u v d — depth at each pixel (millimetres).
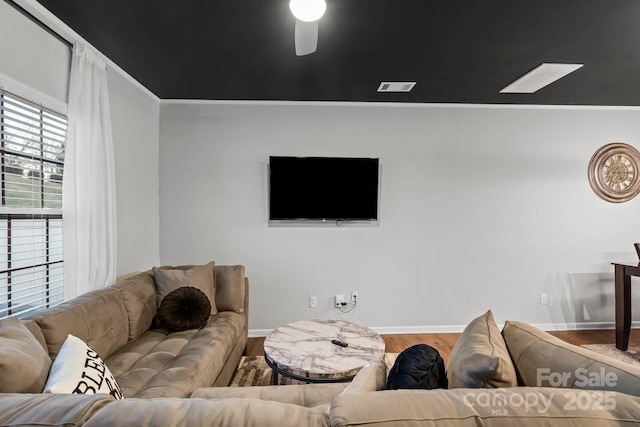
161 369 1883
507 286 3820
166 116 3623
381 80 3049
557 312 3848
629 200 3855
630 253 3859
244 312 3090
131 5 1951
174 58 2635
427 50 2471
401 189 3744
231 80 3070
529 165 3811
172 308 2510
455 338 3609
